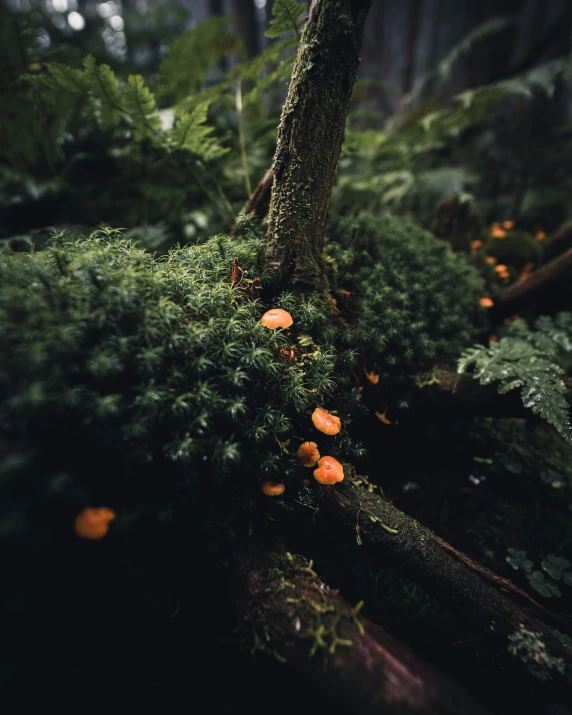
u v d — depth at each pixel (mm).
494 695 1862
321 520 1953
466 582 1803
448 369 2789
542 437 3410
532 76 4637
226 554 1729
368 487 2096
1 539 1112
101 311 1478
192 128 2834
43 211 3953
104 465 1410
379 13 10133
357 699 1364
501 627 1730
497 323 3729
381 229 3172
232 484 1792
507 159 6371
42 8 5910
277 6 2500
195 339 1659
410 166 5703
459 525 2646
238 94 3307
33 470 1198
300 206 2158
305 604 1539
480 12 8680
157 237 3414
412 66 11188
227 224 3379
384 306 2607
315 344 2193
